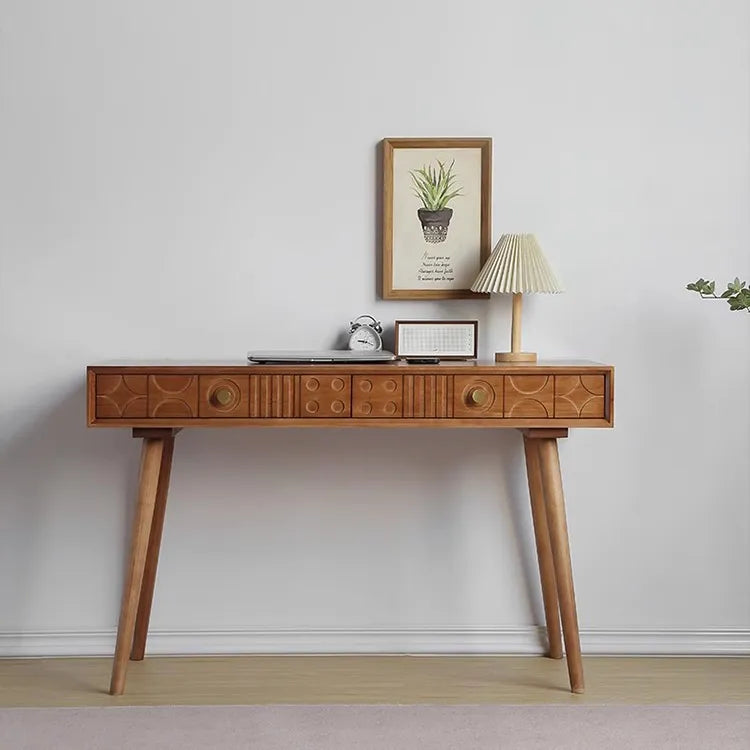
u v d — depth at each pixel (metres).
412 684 2.65
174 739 2.28
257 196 2.86
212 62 2.84
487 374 2.48
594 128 2.87
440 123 2.87
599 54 2.86
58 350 2.86
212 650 2.88
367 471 2.91
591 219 2.88
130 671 2.74
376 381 2.48
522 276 2.69
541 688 2.62
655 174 2.87
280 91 2.85
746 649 2.91
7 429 2.87
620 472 2.92
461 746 2.25
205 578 2.91
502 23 2.86
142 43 2.83
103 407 2.46
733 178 2.87
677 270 2.89
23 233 2.84
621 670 2.77
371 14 2.85
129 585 2.54
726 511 2.92
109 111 2.84
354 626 2.92
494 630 2.92
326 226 2.87
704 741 2.29
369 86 2.86
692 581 2.92
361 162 2.87
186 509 2.90
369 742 2.27
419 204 2.86
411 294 2.86
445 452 2.92
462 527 2.93
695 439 2.91
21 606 2.89
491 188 2.87
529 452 2.78
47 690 2.59
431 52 2.86
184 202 2.86
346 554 2.92
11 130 2.82
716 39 2.86
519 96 2.87
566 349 2.90
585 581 2.93
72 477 2.89
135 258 2.86
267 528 2.91
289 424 2.47
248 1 2.84
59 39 2.82
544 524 2.79
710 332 2.90
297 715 2.43
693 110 2.87
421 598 2.93
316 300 2.88
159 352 2.87
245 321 2.88
